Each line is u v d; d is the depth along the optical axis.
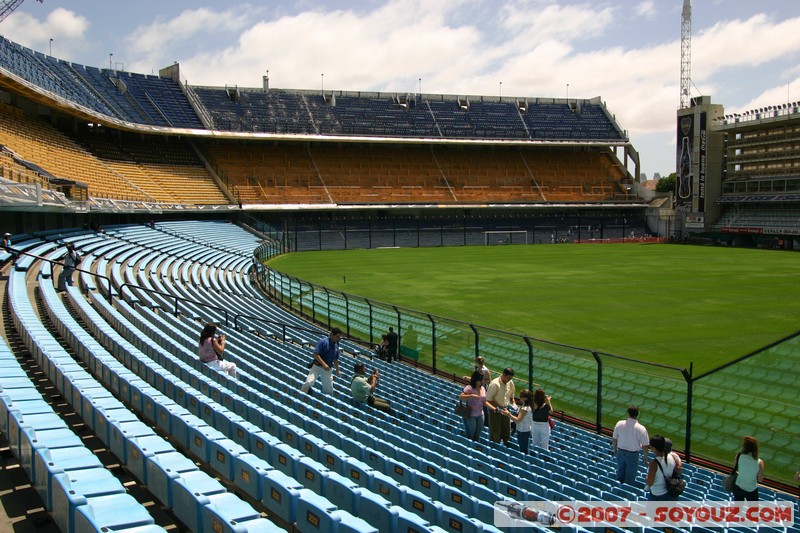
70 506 5.88
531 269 51.03
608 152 95.00
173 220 63.38
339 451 9.02
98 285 24.64
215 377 13.36
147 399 9.97
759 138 78.88
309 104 85.06
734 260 58.50
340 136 78.25
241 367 16.25
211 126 72.94
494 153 90.81
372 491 8.02
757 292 38.72
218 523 5.91
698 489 11.95
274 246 63.31
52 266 23.92
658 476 9.40
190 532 6.56
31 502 7.37
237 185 72.38
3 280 21.27
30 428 7.38
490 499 8.63
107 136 65.81
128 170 59.91
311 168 79.69
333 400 14.05
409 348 22.73
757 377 18.38
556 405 17.48
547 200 85.06
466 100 93.62
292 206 71.56
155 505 7.63
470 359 21.50
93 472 6.88
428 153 87.81
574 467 12.35
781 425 15.57
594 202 85.88
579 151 94.00
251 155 78.12
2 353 11.62
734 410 16.38
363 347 24.23
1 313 17.28
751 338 26.33
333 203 75.00
